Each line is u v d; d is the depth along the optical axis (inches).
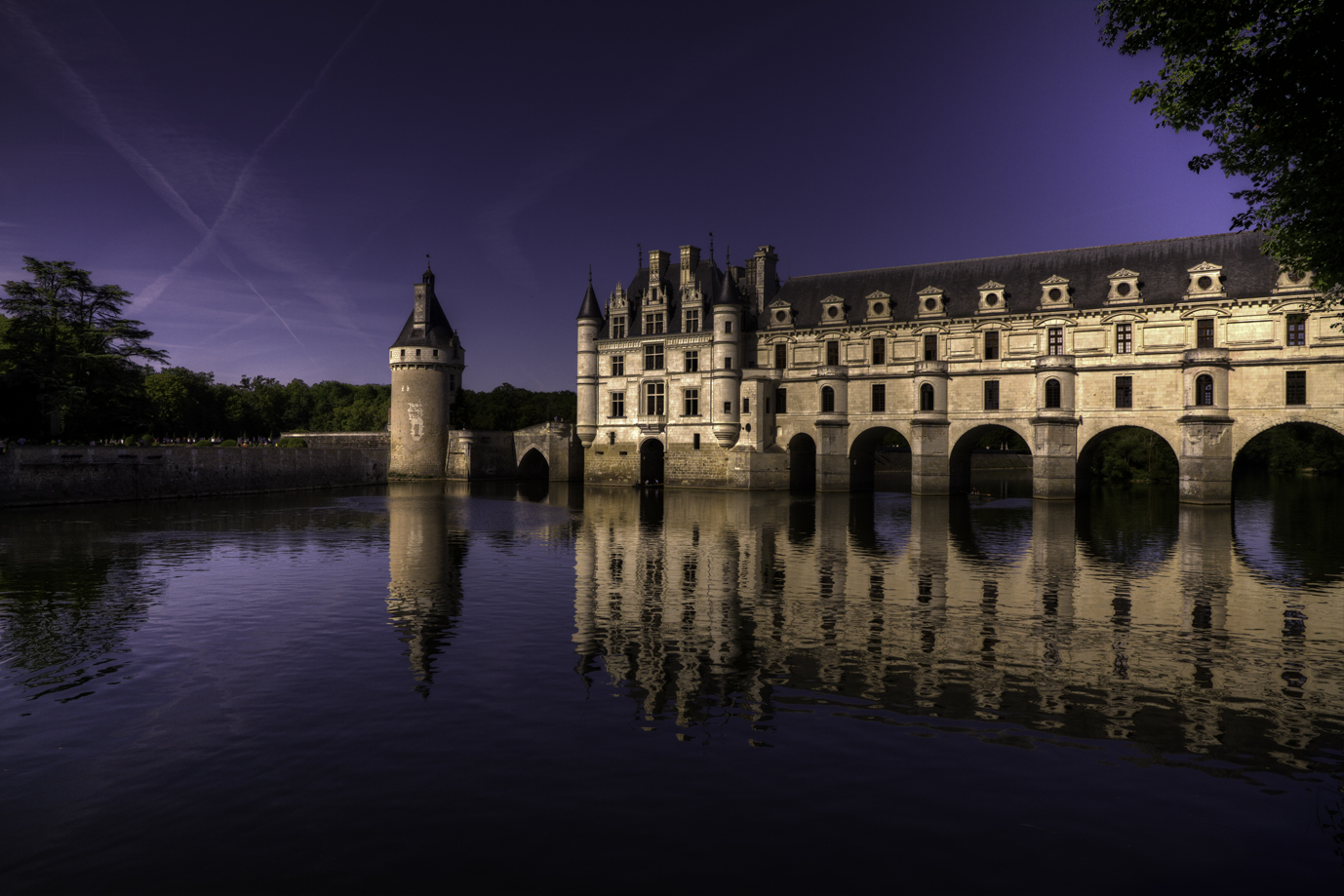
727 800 416.2
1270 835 381.4
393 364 3782.0
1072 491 2272.4
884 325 2613.2
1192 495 2063.2
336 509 2156.7
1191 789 427.8
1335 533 1514.5
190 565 1173.1
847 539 1448.1
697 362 2977.4
